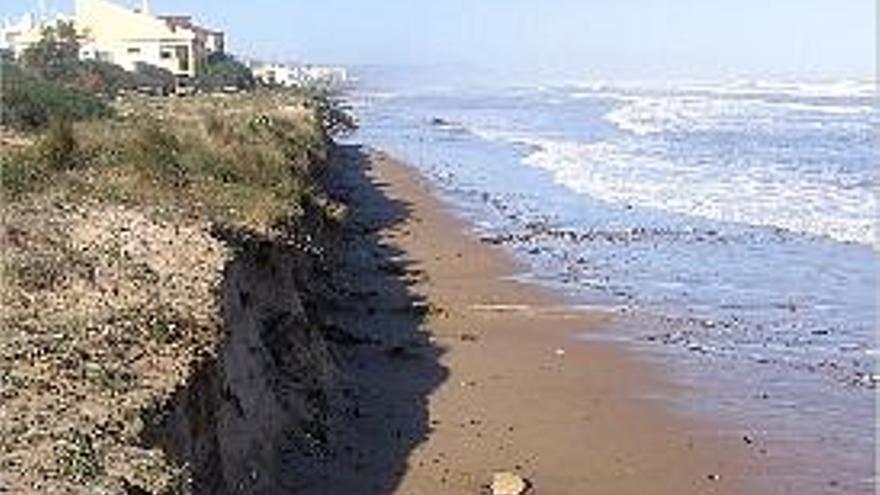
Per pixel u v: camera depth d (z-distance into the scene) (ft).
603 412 81.46
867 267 131.85
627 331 104.58
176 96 298.15
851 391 87.56
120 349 52.80
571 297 117.80
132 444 44.50
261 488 59.67
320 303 99.96
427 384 86.12
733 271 130.72
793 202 181.68
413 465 69.41
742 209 174.40
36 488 40.04
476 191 196.65
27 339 52.47
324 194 142.92
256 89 387.96
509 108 473.67
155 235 71.92
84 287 60.90
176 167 102.99
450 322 106.01
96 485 40.75
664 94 607.78
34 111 155.22
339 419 75.82
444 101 541.75
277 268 80.59
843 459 73.61
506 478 66.90
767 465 72.38
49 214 74.79
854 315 110.63
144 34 406.82
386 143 287.69
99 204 80.07
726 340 101.91
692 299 117.50
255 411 63.93
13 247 65.36
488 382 87.40
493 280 124.77
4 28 423.23
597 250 143.64
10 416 45.16
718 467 71.97
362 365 89.92
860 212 170.40
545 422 78.84
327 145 216.74
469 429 76.54
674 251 142.61
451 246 143.43
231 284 68.23
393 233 150.41
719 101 513.04
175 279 64.13
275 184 111.04
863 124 345.72
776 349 99.14
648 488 68.39
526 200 186.80
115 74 337.11
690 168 230.68
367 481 66.28
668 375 91.04
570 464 71.46
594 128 344.49
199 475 49.98
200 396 52.60
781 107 450.30
